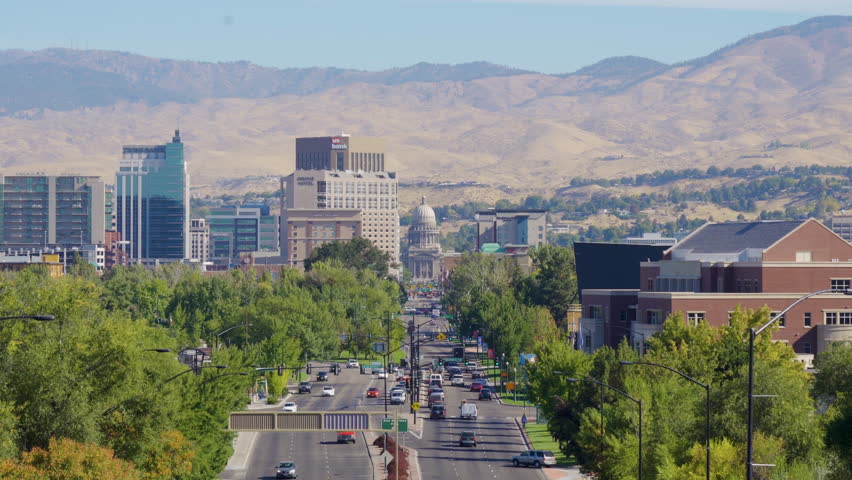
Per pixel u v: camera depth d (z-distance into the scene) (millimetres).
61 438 179125
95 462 176625
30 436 184125
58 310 197750
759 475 190625
